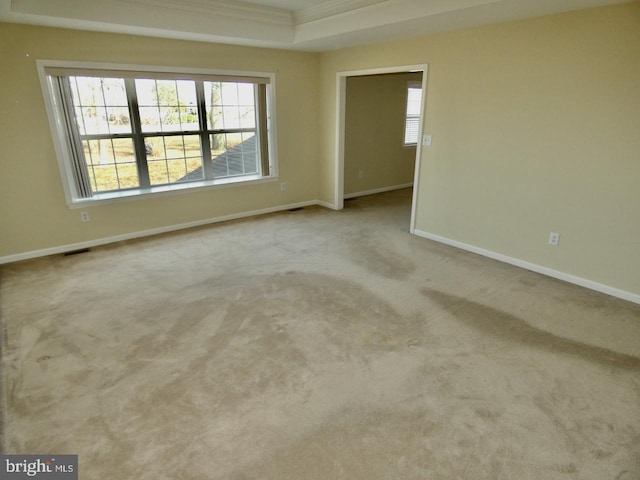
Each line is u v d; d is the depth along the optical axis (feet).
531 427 6.17
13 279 11.29
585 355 7.91
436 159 14.01
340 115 17.62
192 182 16.07
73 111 12.57
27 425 6.20
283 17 14.40
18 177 12.12
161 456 5.68
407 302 10.06
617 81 9.37
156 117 14.53
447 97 13.12
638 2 8.77
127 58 13.06
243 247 13.91
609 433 6.05
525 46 10.82
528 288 10.86
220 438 5.98
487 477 5.35
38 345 8.21
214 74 15.01
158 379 7.24
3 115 11.50
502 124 11.83
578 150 10.36
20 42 11.26
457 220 13.85
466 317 9.35
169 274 11.66
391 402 6.69
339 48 16.44
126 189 14.57
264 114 16.90
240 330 8.79
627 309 9.71
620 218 9.95
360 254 13.33
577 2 9.00
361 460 5.62
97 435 6.03
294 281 11.23
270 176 17.95
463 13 10.13
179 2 12.04
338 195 18.85
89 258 12.87
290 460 5.62
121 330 8.77
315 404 6.65
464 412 6.48
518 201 11.96
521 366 7.59
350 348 8.15
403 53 14.16
